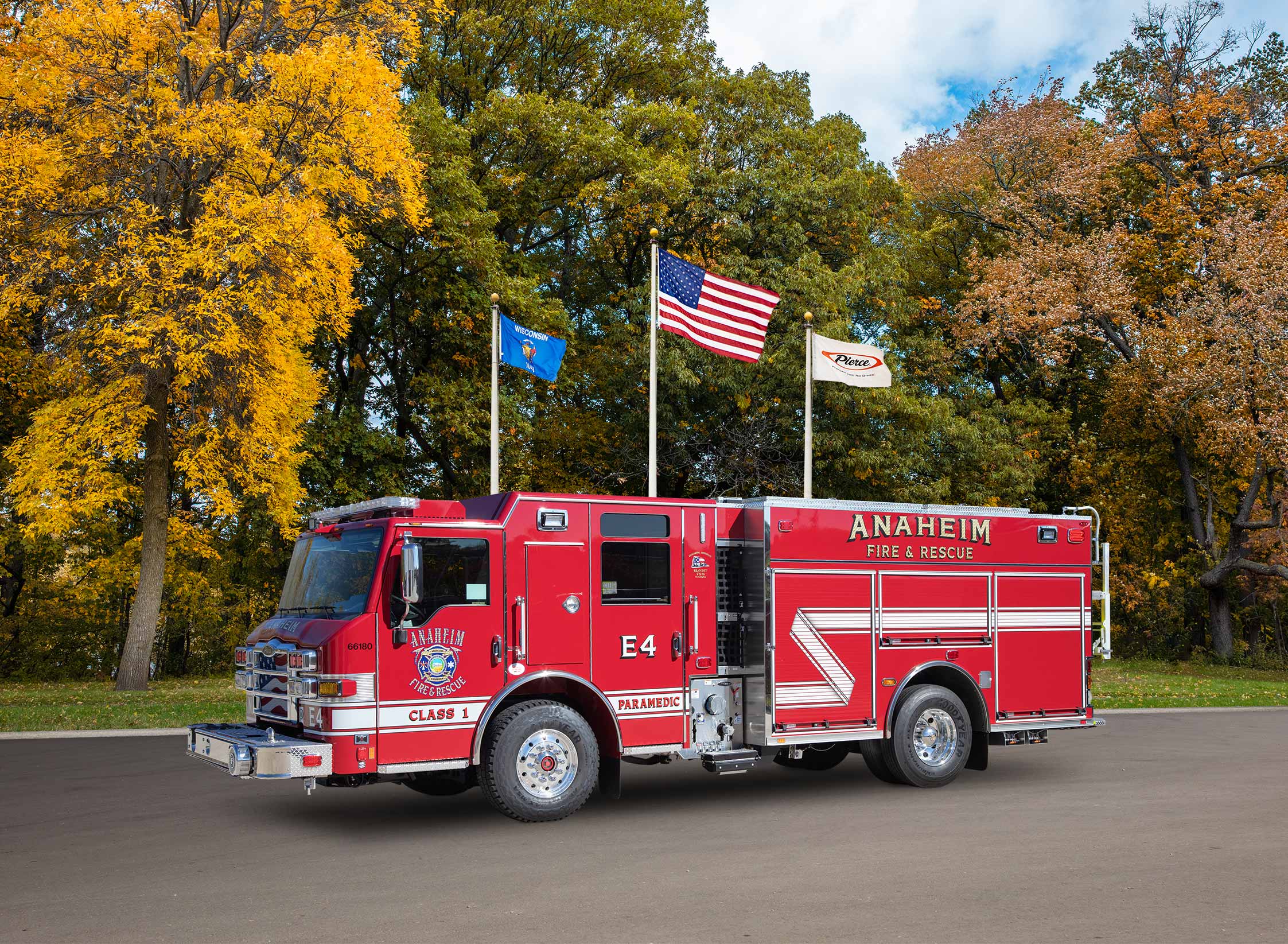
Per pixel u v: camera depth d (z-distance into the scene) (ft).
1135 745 46.91
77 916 20.20
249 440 62.90
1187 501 118.32
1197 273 110.42
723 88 97.55
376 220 77.15
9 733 47.34
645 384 85.76
